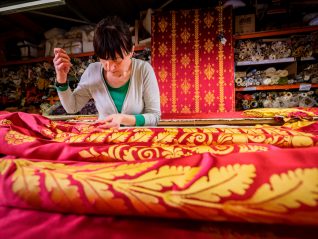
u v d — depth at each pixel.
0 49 3.89
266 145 0.52
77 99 1.21
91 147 0.53
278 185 0.30
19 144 0.54
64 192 0.36
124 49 0.82
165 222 0.34
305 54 2.85
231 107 3.12
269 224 0.33
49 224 0.35
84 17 3.40
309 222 0.28
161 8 3.32
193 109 3.24
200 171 0.35
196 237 0.31
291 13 3.02
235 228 0.33
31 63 3.85
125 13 3.56
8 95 3.96
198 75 3.21
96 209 0.35
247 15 3.10
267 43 3.04
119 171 0.38
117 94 1.14
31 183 0.38
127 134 0.63
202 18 3.19
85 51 3.55
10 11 2.10
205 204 0.31
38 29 3.92
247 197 0.30
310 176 0.30
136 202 0.33
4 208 0.39
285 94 2.97
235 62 3.11
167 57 3.29
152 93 1.17
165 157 0.49
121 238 0.32
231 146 0.52
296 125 0.81
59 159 0.51
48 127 0.70
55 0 1.93
